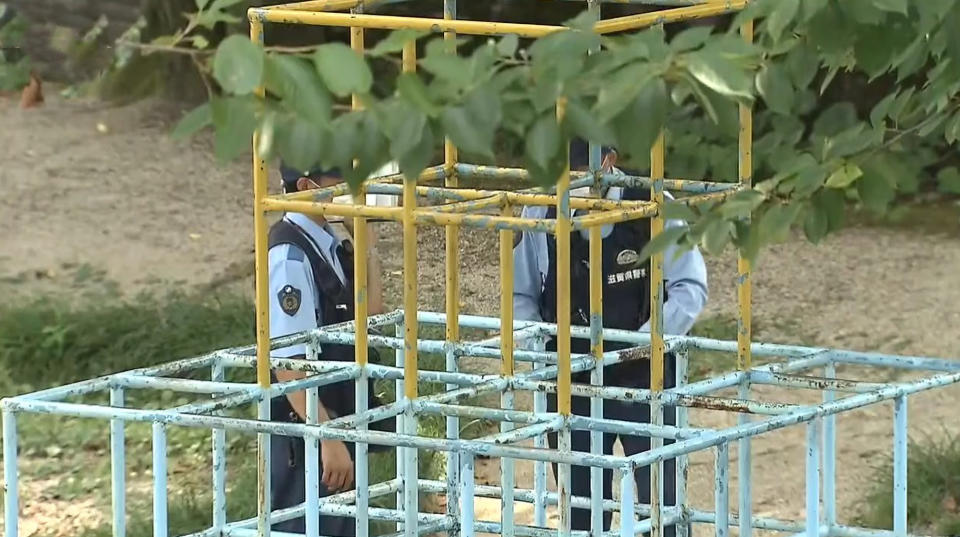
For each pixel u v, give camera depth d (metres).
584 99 6.98
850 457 22.23
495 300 31.81
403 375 13.95
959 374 13.20
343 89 6.46
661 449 10.91
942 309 31.06
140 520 19.97
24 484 22.09
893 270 33.81
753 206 8.63
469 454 11.27
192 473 22.30
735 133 8.84
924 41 8.91
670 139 11.00
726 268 34.09
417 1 42.53
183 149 44.62
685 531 14.74
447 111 6.75
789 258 34.94
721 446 12.09
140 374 13.57
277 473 15.55
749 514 12.70
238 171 42.78
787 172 8.83
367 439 11.51
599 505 13.05
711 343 14.73
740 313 13.98
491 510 20.30
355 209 12.33
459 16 45.09
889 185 8.78
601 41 7.12
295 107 6.53
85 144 44.91
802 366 14.00
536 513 15.58
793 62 8.57
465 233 36.59
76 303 30.25
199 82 48.59
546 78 6.89
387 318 15.90
